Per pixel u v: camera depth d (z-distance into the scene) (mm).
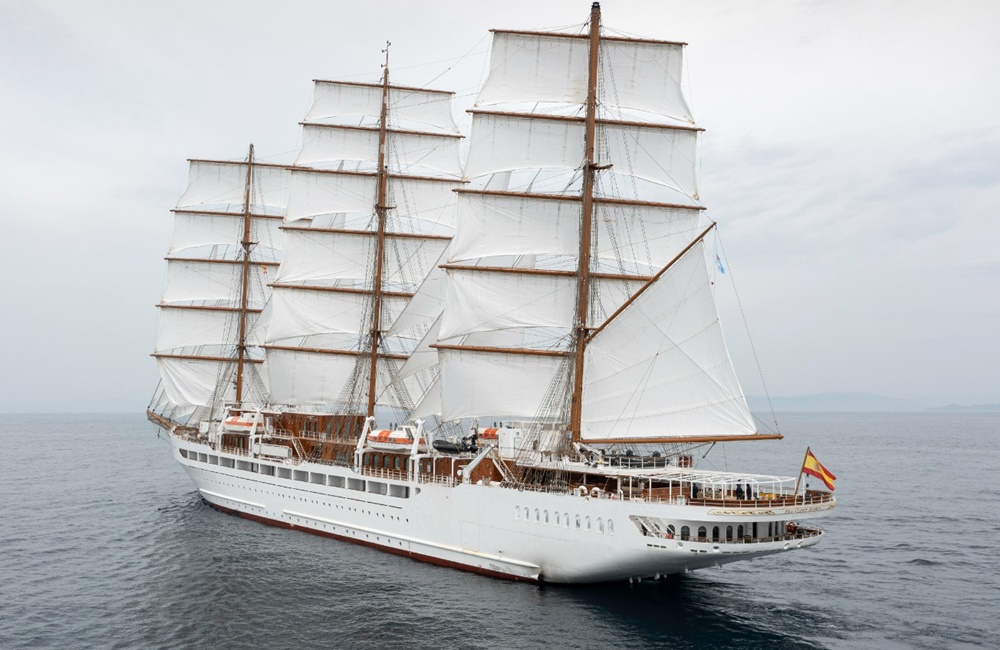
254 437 73562
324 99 81188
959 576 56062
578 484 51438
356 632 43500
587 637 42438
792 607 48094
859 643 42125
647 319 54250
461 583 52062
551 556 50250
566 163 61094
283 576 54156
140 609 48031
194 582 53281
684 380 53344
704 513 44094
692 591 50781
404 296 78000
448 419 62688
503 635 42750
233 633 43750
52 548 64312
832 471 126188
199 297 94062
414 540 58000
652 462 53375
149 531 70375
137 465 132250
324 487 65625
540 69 61156
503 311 60969
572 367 57719
